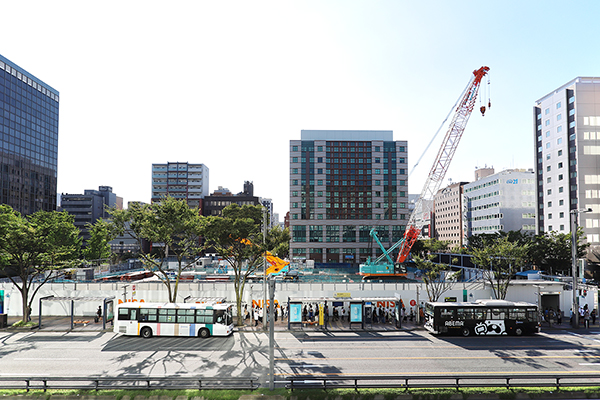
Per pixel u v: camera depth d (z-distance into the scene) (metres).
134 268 69.94
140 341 30.31
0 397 18.94
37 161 119.25
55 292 40.34
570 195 87.75
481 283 40.75
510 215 122.44
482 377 19.09
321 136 130.25
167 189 164.12
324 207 128.00
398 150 129.62
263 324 35.50
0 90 104.94
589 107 86.44
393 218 127.81
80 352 27.08
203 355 26.36
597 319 39.41
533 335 32.59
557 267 68.50
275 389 19.72
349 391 19.50
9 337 31.58
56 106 129.75
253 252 35.81
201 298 36.31
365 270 83.81
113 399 18.86
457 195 156.62
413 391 19.27
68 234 55.38
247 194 188.50
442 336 32.25
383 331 34.25
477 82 66.00
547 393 19.19
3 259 37.38
